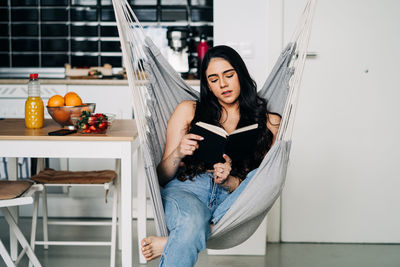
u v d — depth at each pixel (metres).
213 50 1.90
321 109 2.77
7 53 3.70
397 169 2.80
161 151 1.99
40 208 3.28
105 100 3.15
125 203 1.96
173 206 1.70
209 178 1.87
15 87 3.14
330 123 2.78
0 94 3.14
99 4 3.65
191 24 3.61
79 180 2.33
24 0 3.66
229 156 1.80
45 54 3.70
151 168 1.68
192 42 3.59
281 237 2.90
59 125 2.31
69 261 2.54
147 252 1.69
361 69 2.73
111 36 3.67
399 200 2.83
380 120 2.77
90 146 1.95
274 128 1.91
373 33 2.71
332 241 2.88
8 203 1.91
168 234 1.73
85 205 3.29
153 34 3.55
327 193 2.84
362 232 2.86
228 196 1.82
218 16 2.68
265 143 1.88
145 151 1.69
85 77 3.31
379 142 2.79
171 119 1.94
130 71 1.65
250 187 1.68
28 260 2.54
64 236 2.94
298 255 2.67
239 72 1.88
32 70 3.69
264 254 2.68
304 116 2.78
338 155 2.80
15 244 2.55
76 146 1.95
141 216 2.50
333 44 2.72
